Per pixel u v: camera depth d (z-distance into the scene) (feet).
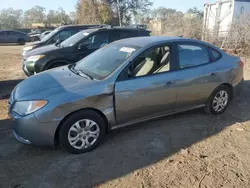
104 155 12.16
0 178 10.60
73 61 23.84
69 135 11.87
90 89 12.03
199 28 46.78
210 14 48.83
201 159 11.82
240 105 18.56
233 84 16.65
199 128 14.82
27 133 11.46
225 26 43.83
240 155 12.15
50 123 11.39
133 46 14.07
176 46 14.51
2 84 25.66
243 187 10.04
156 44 13.96
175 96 14.25
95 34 24.86
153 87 13.33
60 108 11.41
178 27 52.70
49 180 10.46
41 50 25.34
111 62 13.64
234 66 16.48
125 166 11.32
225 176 10.66
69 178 10.57
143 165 11.39
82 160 11.78
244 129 14.76
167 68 14.02
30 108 11.41
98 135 12.60
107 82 12.39
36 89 12.21
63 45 25.59
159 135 13.98
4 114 17.13
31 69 23.57
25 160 11.84
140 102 13.19
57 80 13.00
